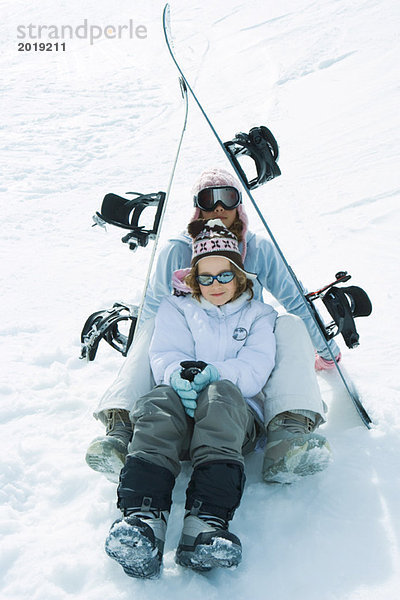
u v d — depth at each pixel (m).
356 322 3.58
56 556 2.08
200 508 1.99
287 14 15.48
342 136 7.29
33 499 2.39
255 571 1.99
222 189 2.74
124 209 2.95
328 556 2.03
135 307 2.90
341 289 2.69
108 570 2.01
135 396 2.45
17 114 10.69
